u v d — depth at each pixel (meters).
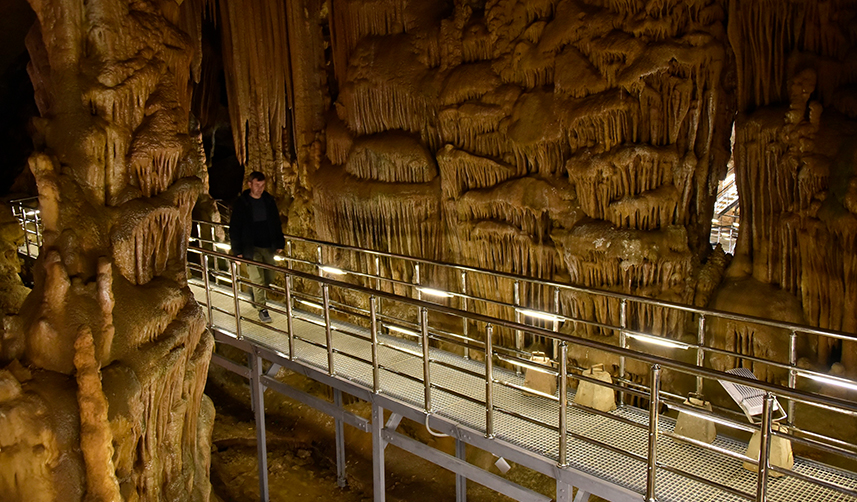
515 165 6.28
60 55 3.84
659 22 5.36
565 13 5.84
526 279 5.33
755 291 5.28
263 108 8.52
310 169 8.25
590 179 5.67
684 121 5.47
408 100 7.00
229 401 8.66
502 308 6.56
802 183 4.94
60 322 3.54
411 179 6.98
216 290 7.79
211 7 8.56
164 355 4.05
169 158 4.25
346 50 7.75
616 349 3.67
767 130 5.09
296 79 8.22
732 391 3.81
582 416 4.69
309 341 5.64
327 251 7.92
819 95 4.99
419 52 6.98
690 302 5.65
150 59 4.19
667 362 3.47
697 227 5.74
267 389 8.77
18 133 10.95
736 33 5.28
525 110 6.05
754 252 5.39
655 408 3.55
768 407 3.20
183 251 4.52
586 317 5.98
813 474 3.87
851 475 3.86
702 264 5.72
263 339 6.25
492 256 6.52
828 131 4.82
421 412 4.75
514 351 5.36
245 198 6.51
